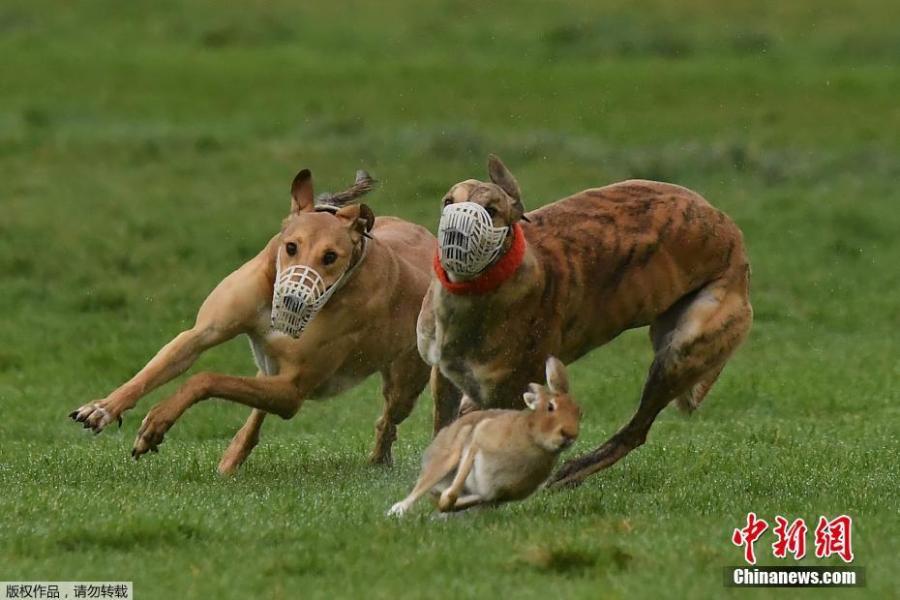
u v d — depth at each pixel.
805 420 13.98
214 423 14.29
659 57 38.03
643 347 17.88
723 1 43.72
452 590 7.50
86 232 21.97
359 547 8.27
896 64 37.03
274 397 10.84
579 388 15.71
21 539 8.46
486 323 9.54
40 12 42.09
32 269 20.34
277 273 10.48
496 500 8.73
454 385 10.52
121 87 34.53
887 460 11.50
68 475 10.76
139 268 20.61
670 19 42.03
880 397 14.87
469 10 43.78
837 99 33.25
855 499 9.69
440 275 9.48
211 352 17.28
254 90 34.50
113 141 28.44
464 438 8.80
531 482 8.66
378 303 11.07
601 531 8.56
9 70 35.56
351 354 11.12
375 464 11.77
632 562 7.99
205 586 7.68
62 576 7.87
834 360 16.86
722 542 8.40
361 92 34.25
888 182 26.67
